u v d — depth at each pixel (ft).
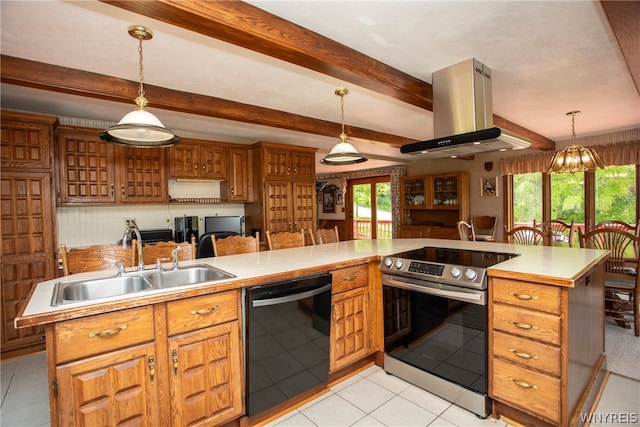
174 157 13.80
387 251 9.03
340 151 9.95
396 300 7.96
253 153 16.28
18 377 8.59
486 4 5.55
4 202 9.64
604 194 16.11
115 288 6.36
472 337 6.57
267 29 5.72
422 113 12.10
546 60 7.80
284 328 6.55
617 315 11.32
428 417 6.47
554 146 17.40
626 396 7.11
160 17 5.03
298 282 6.70
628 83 9.32
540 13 5.83
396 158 22.33
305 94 9.95
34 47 6.81
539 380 5.75
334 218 31.96
